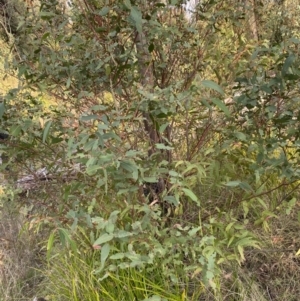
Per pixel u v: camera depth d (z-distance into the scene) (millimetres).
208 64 1843
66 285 1920
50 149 1749
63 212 1789
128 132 1595
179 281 1779
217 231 1892
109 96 2166
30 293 2172
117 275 1646
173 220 1833
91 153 1234
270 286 1865
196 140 1958
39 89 1762
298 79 1472
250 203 1809
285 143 1692
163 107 1367
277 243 2012
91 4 1567
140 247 1519
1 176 1896
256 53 1556
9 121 1607
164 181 1868
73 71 1673
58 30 1700
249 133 1724
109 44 1528
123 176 1336
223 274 1835
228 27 1922
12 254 2371
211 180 2184
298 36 2025
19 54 1796
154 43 1701
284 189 2021
